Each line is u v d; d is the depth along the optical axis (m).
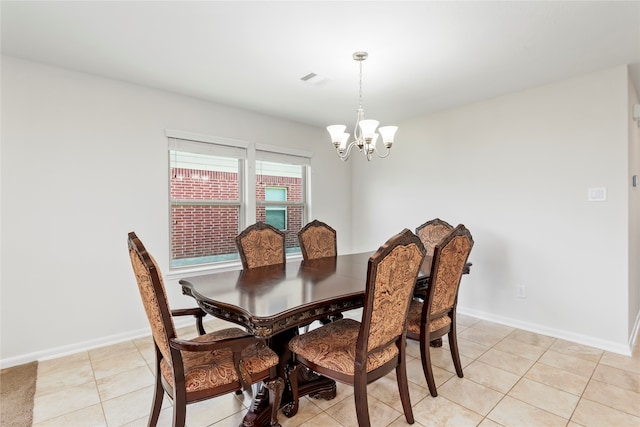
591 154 2.83
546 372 2.38
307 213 4.61
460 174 3.73
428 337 2.08
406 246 1.65
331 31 2.16
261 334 1.47
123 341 3.00
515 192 3.29
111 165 2.96
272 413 1.69
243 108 3.79
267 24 2.07
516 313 3.29
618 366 2.46
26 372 2.42
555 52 2.45
